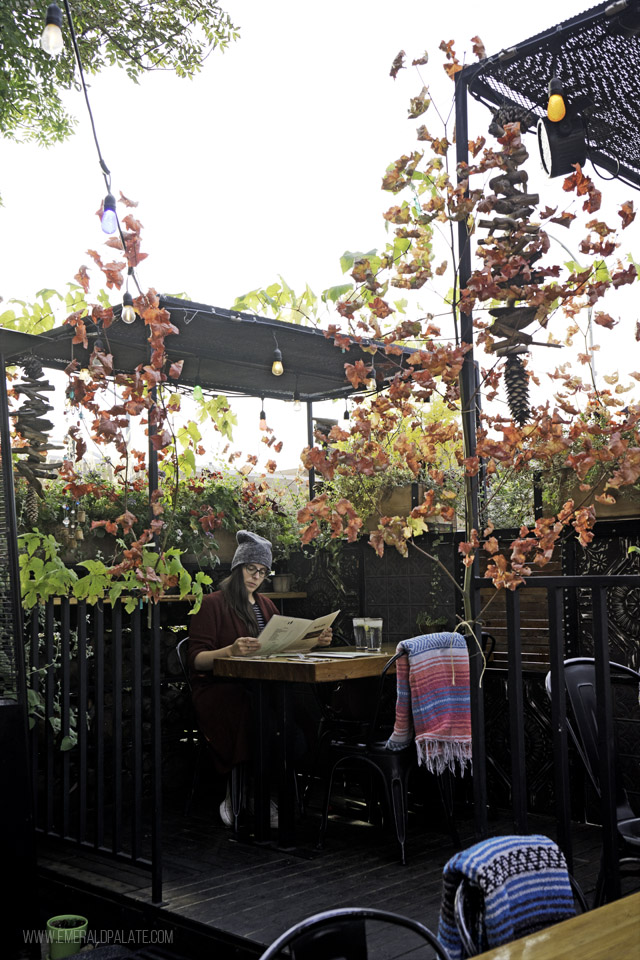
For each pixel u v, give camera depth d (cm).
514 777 270
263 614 496
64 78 759
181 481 536
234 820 429
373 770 404
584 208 279
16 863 332
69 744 393
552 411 345
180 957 318
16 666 345
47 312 435
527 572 271
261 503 576
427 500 316
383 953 287
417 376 303
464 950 146
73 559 474
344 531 315
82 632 386
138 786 360
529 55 295
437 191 302
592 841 402
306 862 385
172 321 387
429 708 373
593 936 136
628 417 309
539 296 284
